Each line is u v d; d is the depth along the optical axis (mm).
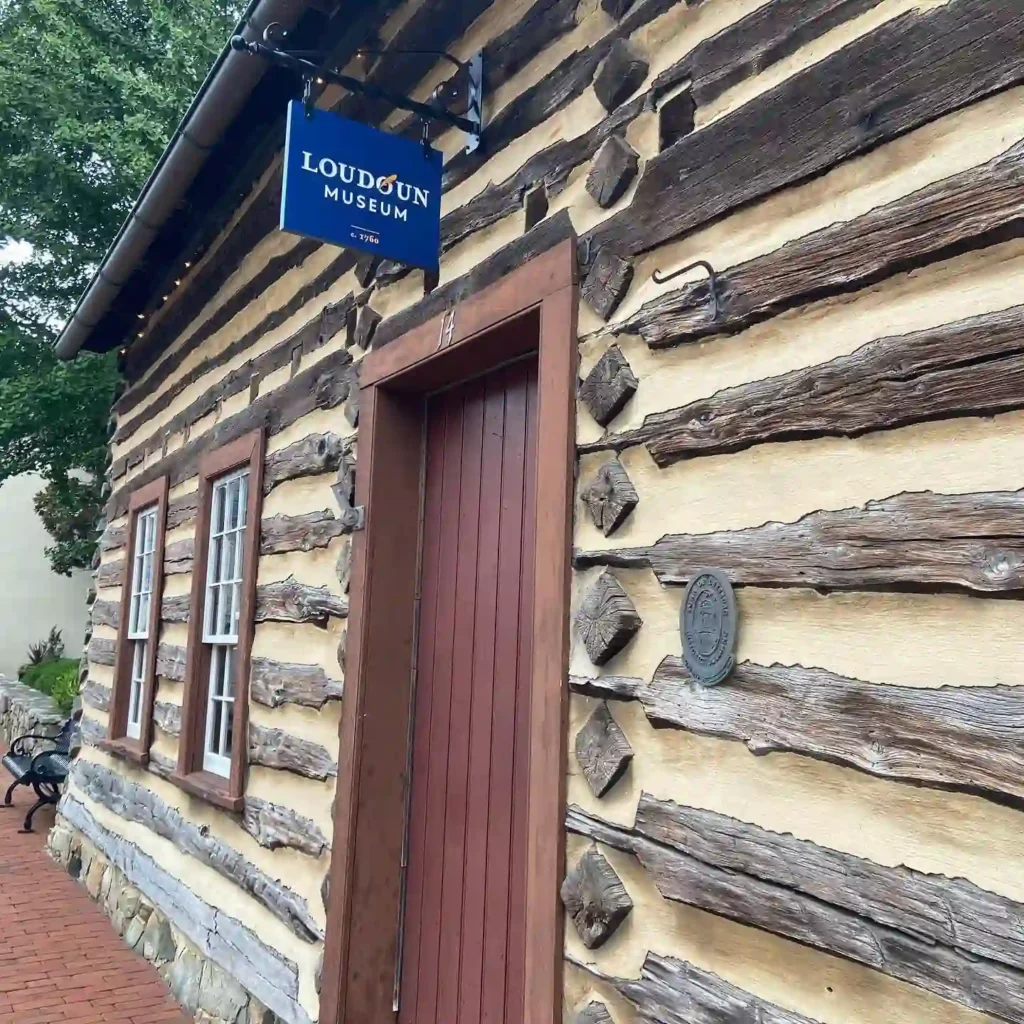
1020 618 1381
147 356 7039
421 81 3393
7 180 11648
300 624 3838
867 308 1671
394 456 3312
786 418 1780
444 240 3066
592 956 2088
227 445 4840
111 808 6117
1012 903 1331
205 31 12383
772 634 1767
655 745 2008
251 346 4828
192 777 4723
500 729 2785
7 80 11070
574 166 2508
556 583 2297
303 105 2713
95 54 11586
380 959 3072
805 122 1822
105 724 6711
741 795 1788
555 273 2443
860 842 1560
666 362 2102
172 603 5559
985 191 1485
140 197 5094
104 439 12000
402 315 3287
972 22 1545
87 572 18531
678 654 1979
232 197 5148
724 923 1797
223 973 4062
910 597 1542
